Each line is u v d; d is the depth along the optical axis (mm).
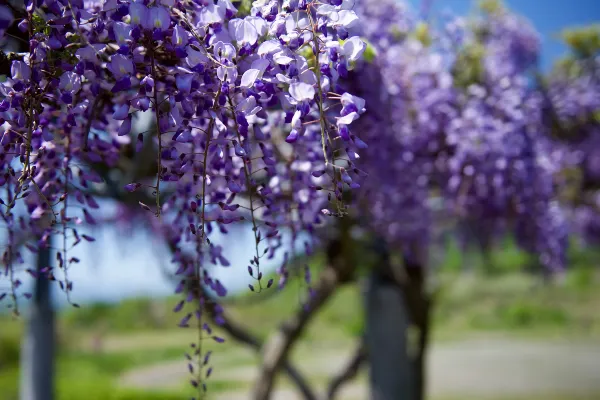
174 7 1251
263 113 1345
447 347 19172
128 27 1182
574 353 16594
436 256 4578
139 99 1180
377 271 4266
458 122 3213
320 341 21469
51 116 1391
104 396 12422
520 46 4008
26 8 1196
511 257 27031
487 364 15125
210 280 1497
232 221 1369
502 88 3438
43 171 1465
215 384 13336
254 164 1624
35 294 4227
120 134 1219
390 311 4242
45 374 4312
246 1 1410
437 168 3395
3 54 1299
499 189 3434
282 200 1658
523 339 20328
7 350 17531
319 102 1236
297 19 1227
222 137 1296
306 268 1687
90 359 20578
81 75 1232
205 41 1227
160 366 18953
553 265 4539
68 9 1220
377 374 4219
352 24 1234
